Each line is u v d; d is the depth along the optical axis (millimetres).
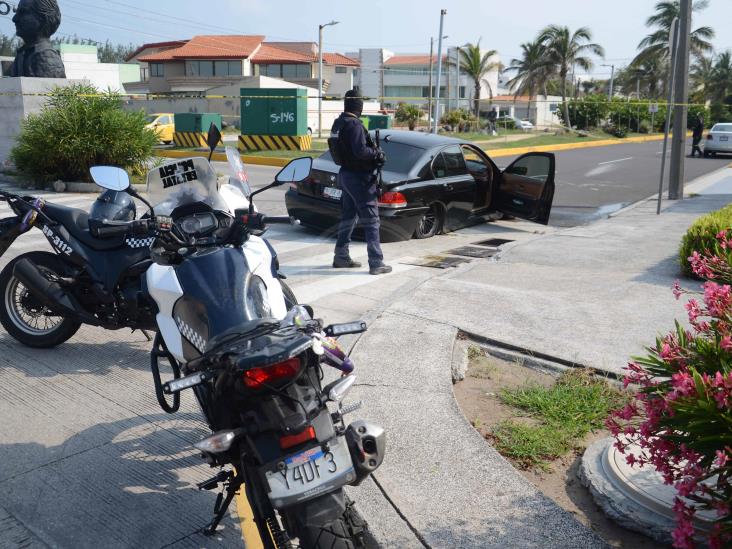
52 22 16875
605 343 5555
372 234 7867
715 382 2621
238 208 4305
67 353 5652
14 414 4551
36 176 14508
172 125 30766
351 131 7512
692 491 2756
